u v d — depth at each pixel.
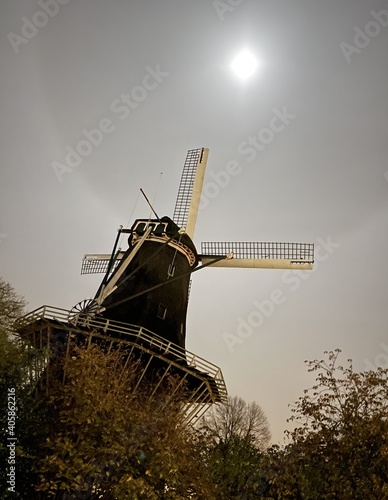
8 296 21.59
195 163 31.38
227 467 23.27
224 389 20.06
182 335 22.66
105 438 12.46
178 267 24.17
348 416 13.68
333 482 12.74
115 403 13.41
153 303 22.00
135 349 18.75
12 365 14.14
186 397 19.48
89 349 15.45
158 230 24.73
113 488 12.30
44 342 18.33
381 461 12.66
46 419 13.98
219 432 35.12
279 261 26.31
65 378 15.05
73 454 12.03
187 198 29.72
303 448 13.80
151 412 14.76
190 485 14.09
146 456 13.19
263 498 13.77
